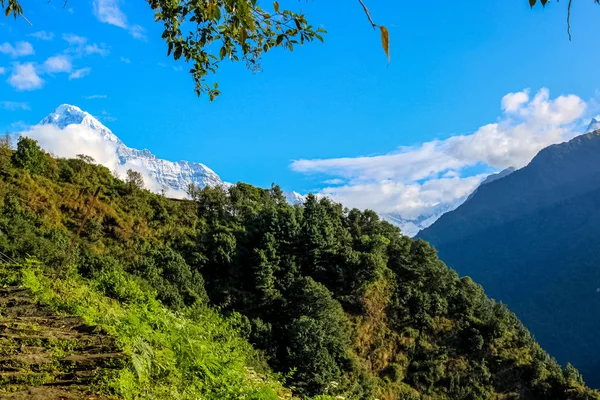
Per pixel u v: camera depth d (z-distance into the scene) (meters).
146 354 5.06
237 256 51.66
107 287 15.01
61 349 5.00
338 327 44.25
